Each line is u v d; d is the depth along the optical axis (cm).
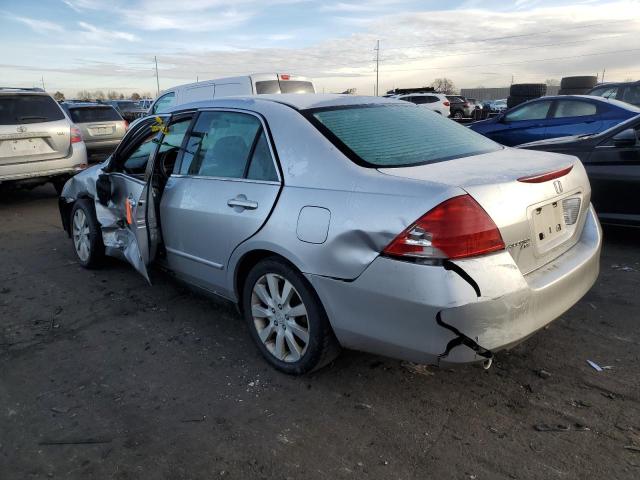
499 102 3872
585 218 320
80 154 860
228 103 360
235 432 265
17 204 910
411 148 303
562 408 272
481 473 230
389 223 244
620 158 515
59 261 554
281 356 313
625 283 433
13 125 784
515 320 243
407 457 242
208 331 379
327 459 244
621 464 232
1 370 333
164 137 397
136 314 412
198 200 350
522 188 257
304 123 305
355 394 294
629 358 317
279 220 289
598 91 1252
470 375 307
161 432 267
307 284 284
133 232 398
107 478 237
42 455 253
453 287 230
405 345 248
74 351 356
